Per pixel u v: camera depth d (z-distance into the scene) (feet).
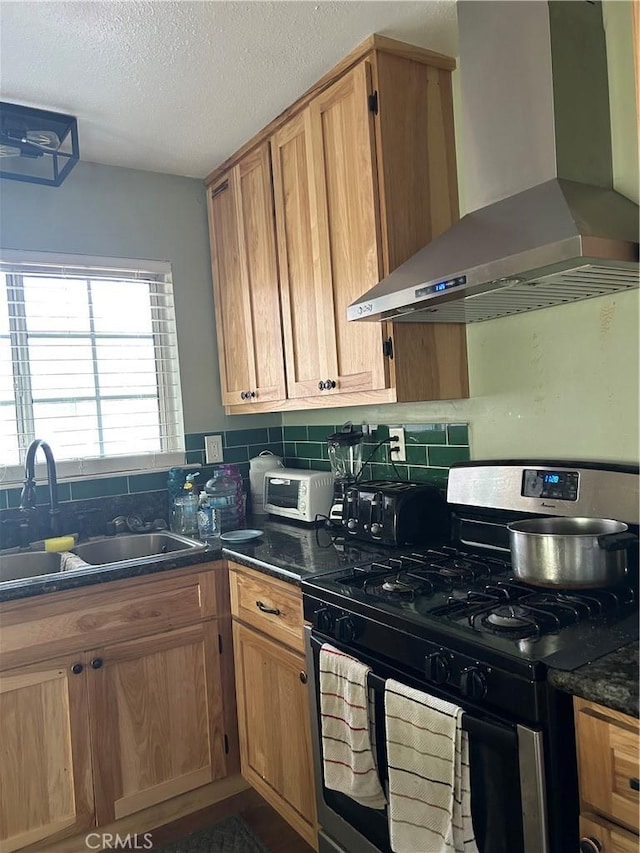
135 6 5.09
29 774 5.94
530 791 3.59
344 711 4.88
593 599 4.45
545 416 5.90
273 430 9.86
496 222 4.89
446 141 6.44
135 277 8.86
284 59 6.08
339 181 6.46
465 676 3.86
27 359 8.01
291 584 5.85
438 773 4.02
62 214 8.14
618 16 5.00
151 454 8.80
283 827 6.73
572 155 4.90
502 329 6.25
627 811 3.30
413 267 5.28
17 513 7.63
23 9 5.05
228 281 8.74
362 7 5.36
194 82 6.37
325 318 6.83
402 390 6.15
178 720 6.80
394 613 4.53
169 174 8.94
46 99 6.57
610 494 5.09
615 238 4.08
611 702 3.23
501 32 5.15
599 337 5.40
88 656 6.26
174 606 6.78
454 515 6.56
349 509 6.98
